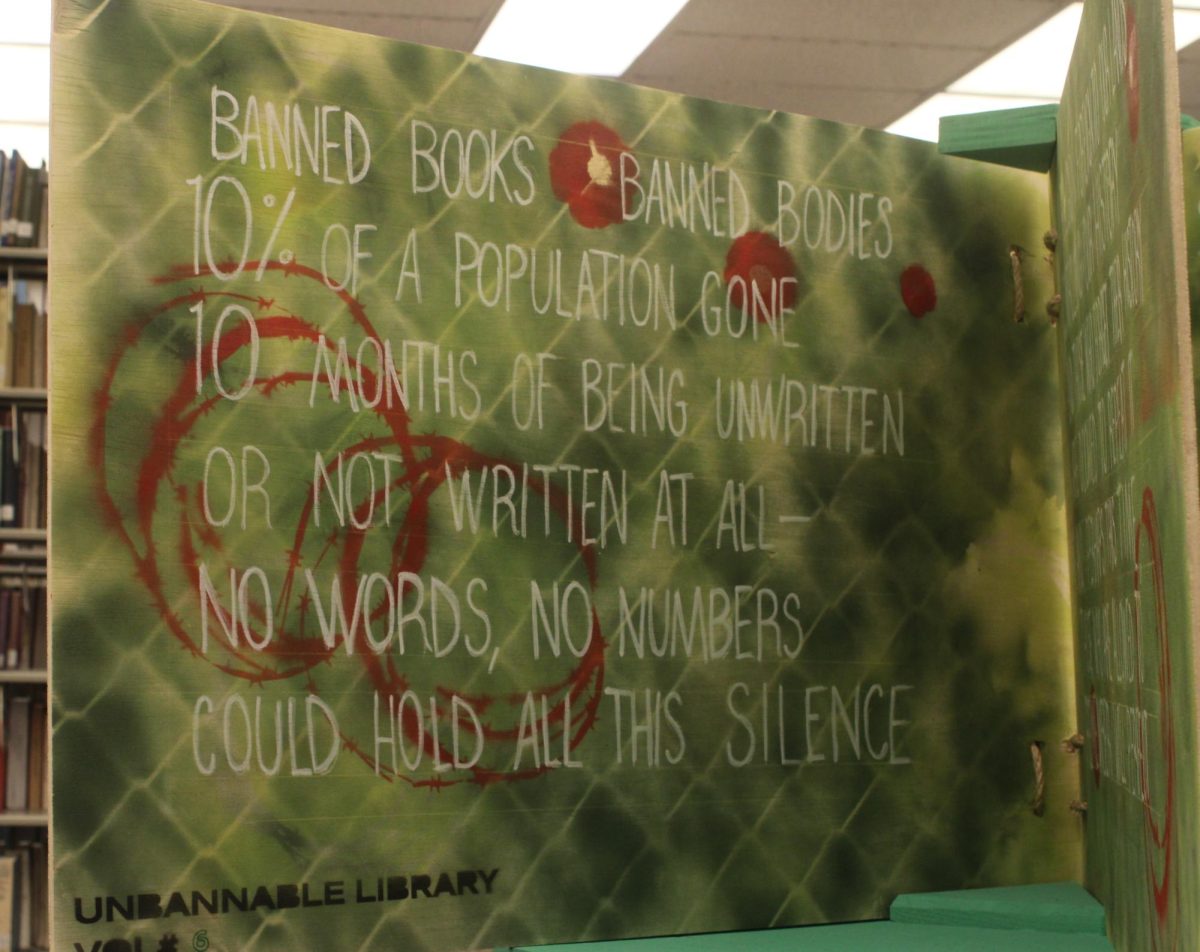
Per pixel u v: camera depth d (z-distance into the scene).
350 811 1.62
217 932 1.56
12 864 3.69
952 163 2.08
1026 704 2.02
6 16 4.91
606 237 1.83
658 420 1.83
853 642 1.92
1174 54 1.18
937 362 2.03
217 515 1.60
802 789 1.87
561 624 1.75
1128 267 1.43
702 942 1.74
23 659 3.80
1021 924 1.83
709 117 1.92
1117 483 1.56
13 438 3.83
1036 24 5.16
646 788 1.78
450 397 1.72
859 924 1.87
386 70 1.73
